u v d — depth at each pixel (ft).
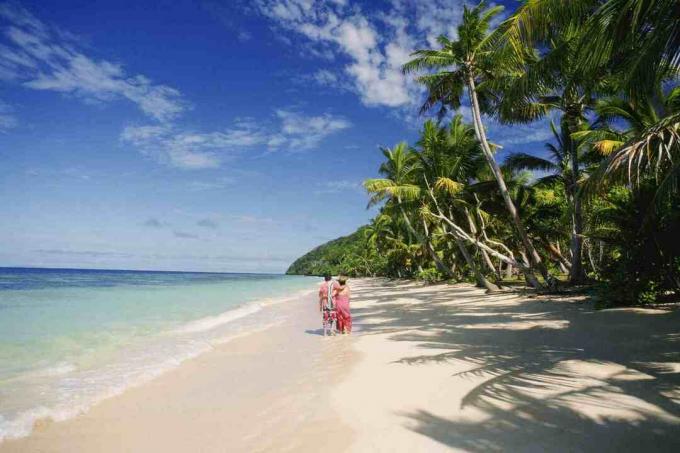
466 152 78.69
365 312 54.03
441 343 28.09
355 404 16.37
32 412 16.40
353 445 12.51
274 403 17.25
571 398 15.10
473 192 76.59
